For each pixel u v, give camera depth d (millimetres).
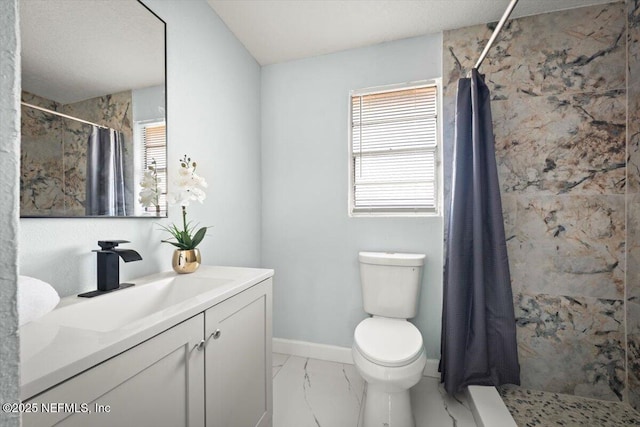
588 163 1679
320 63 2211
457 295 1674
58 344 601
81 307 879
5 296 279
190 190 1321
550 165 1734
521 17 1779
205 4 1668
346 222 2146
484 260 1723
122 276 1166
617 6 1636
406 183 2086
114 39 1122
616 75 1635
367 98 2168
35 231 892
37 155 877
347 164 2145
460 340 1671
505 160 1804
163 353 749
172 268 1398
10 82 283
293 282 2268
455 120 1785
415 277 1833
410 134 2078
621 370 1631
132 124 1192
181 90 1476
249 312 1188
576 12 1693
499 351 1688
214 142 1743
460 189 1710
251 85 2197
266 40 2029
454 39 1911
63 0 953
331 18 1809
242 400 1130
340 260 2160
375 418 1397
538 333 1761
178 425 807
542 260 1753
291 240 2273
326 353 2174
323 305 2201
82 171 1004
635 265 1558
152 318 753
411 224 2010
